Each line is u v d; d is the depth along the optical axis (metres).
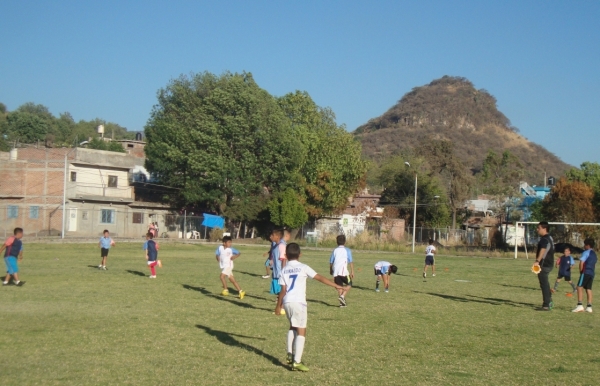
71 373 8.96
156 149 62.78
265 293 19.45
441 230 70.81
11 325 12.61
